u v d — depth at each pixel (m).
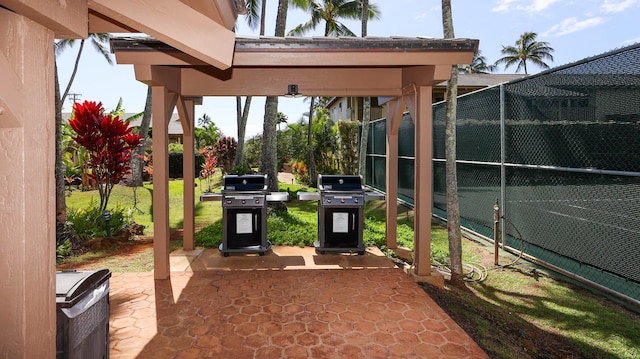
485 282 4.95
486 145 6.77
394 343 3.06
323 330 3.28
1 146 1.41
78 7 1.64
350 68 5.19
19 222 1.42
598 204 4.38
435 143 9.15
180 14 1.94
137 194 12.15
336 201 5.41
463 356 2.88
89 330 2.15
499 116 6.34
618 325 3.69
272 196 5.70
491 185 6.63
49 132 1.54
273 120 10.87
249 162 22.91
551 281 4.84
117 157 7.27
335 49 3.84
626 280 4.10
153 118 4.45
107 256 5.73
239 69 5.16
